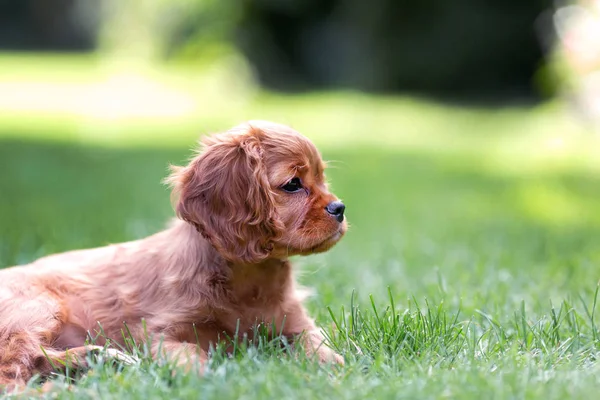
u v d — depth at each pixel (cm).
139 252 434
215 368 360
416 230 862
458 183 1227
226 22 2541
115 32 2861
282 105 2267
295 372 346
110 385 340
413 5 2478
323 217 412
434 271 632
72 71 3152
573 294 542
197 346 389
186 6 2598
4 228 749
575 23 1792
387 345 398
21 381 375
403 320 422
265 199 405
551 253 694
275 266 422
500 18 2448
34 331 394
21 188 1052
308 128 1862
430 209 1007
